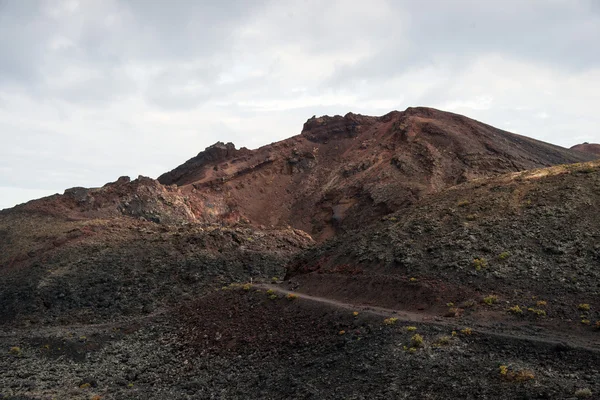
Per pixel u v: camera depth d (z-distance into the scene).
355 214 129.88
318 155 173.88
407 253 47.00
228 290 56.97
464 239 46.25
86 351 48.66
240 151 178.62
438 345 30.42
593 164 54.88
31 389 38.34
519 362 26.73
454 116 165.75
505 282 38.59
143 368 43.75
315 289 49.94
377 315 37.34
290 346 39.00
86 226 100.56
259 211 148.62
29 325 67.31
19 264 88.06
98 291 77.19
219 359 42.03
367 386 27.98
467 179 126.56
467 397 24.36
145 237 97.56
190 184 148.00
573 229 43.03
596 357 25.69
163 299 76.50
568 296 34.97
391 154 151.00
